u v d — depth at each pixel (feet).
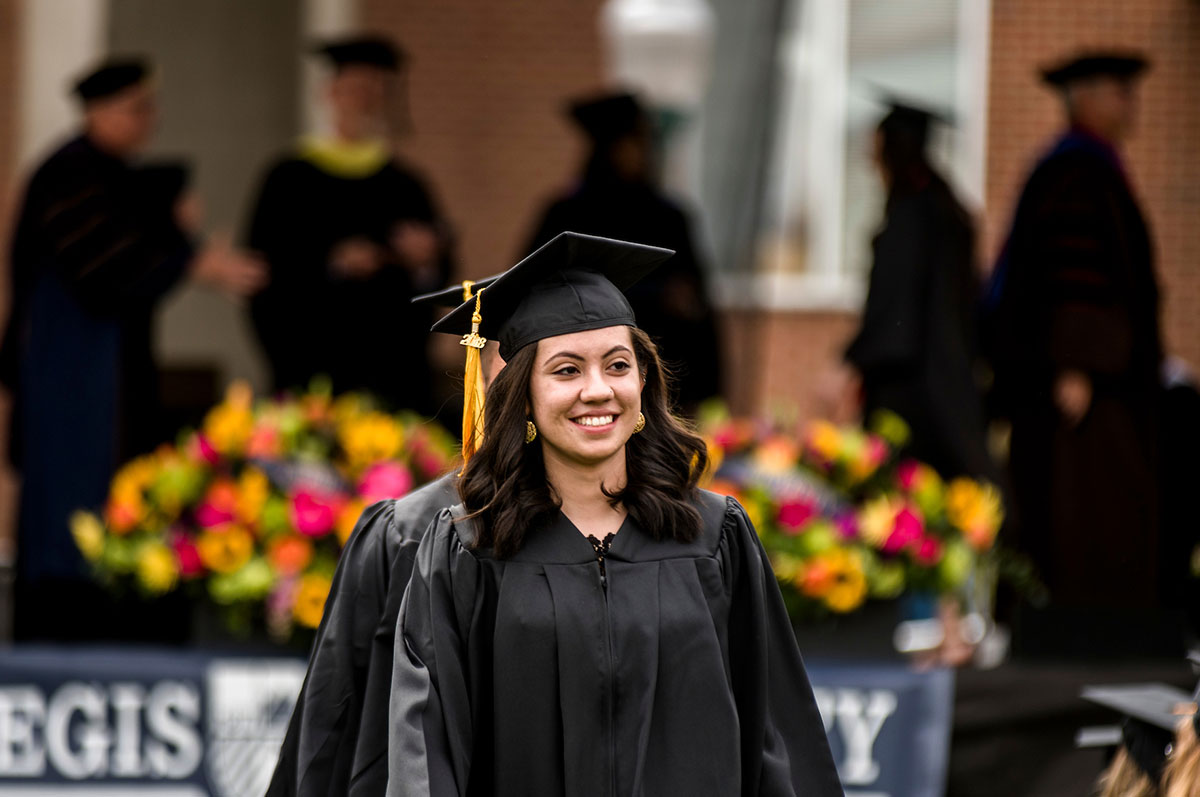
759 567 30.71
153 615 53.72
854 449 53.88
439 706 28.91
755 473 52.80
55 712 50.78
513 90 90.07
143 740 50.62
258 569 49.85
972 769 50.42
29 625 57.57
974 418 59.31
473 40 90.02
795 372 91.50
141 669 50.83
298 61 88.99
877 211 90.99
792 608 51.72
